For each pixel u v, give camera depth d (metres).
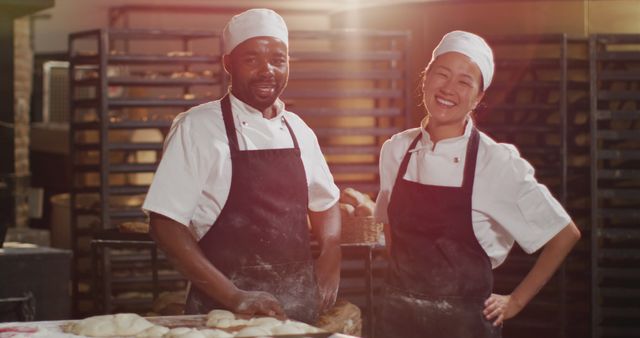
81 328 2.87
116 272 6.55
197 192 3.39
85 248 7.28
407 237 3.53
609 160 6.44
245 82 3.44
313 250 4.65
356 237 4.62
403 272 3.53
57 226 8.56
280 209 3.50
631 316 6.14
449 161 3.46
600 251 6.14
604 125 6.39
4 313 5.15
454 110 3.42
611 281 6.27
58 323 2.98
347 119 7.40
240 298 3.24
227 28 3.50
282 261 3.51
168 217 3.35
